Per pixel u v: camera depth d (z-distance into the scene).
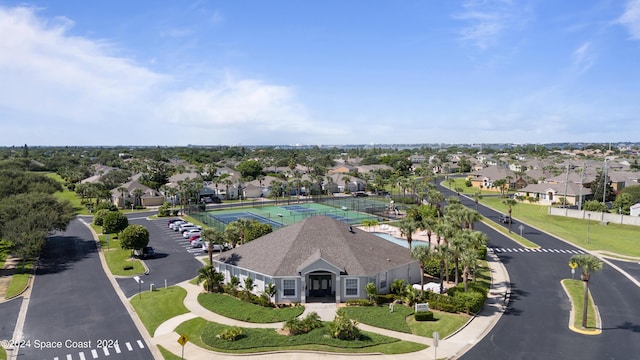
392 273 50.81
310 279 48.88
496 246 75.75
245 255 52.53
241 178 157.88
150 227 95.44
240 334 38.06
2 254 69.56
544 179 153.88
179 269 61.84
